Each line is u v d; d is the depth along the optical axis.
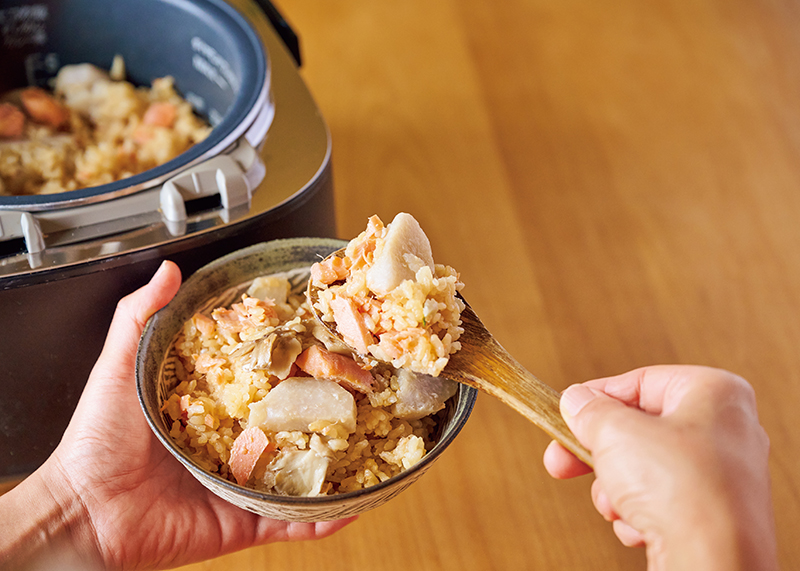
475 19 0.89
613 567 0.48
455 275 0.43
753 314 0.61
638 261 0.64
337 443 0.40
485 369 0.41
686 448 0.37
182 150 0.56
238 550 0.48
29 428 0.48
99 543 0.45
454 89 0.79
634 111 0.78
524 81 0.81
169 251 0.45
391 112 0.76
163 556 0.46
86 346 0.46
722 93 0.80
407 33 0.86
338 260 0.42
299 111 0.52
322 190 0.49
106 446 0.45
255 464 0.40
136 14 0.57
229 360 0.43
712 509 0.36
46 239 0.44
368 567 0.48
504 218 0.67
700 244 0.65
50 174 0.54
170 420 0.42
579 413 0.39
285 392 0.41
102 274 0.44
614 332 0.59
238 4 0.59
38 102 0.57
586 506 0.51
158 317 0.43
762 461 0.39
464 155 0.72
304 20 0.88
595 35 0.87
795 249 0.65
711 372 0.41
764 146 0.74
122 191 0.45
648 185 0.70
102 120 0.59
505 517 0.50
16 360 0.45
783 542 0.49
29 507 0.44
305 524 0.47
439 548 0.49
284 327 0.43
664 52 0.85
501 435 0.54
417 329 0.40
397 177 0.69
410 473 0.37
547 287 0.62
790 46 0.86
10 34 0.58
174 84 0.60
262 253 0.45
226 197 0.46
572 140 0.74
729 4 0.92
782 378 0.57
